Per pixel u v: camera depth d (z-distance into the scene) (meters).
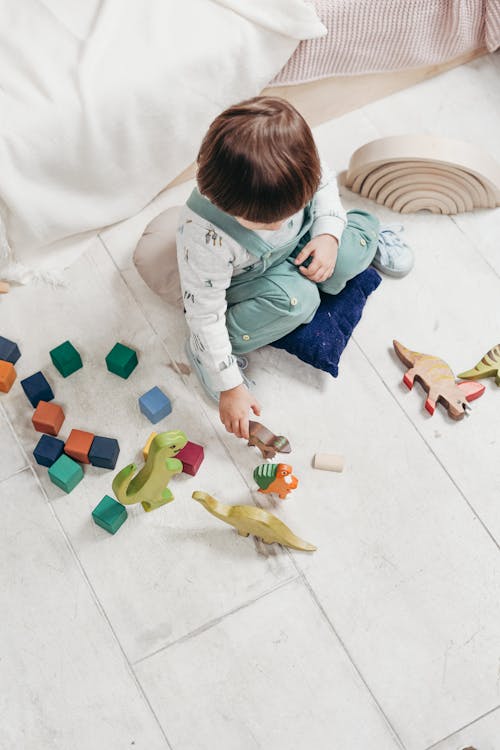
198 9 1.39
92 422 1.35
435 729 1.16
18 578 1.23
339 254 1.33
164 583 1.24
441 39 1.59
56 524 1.27
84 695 1.17
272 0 1.39
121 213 1.50
